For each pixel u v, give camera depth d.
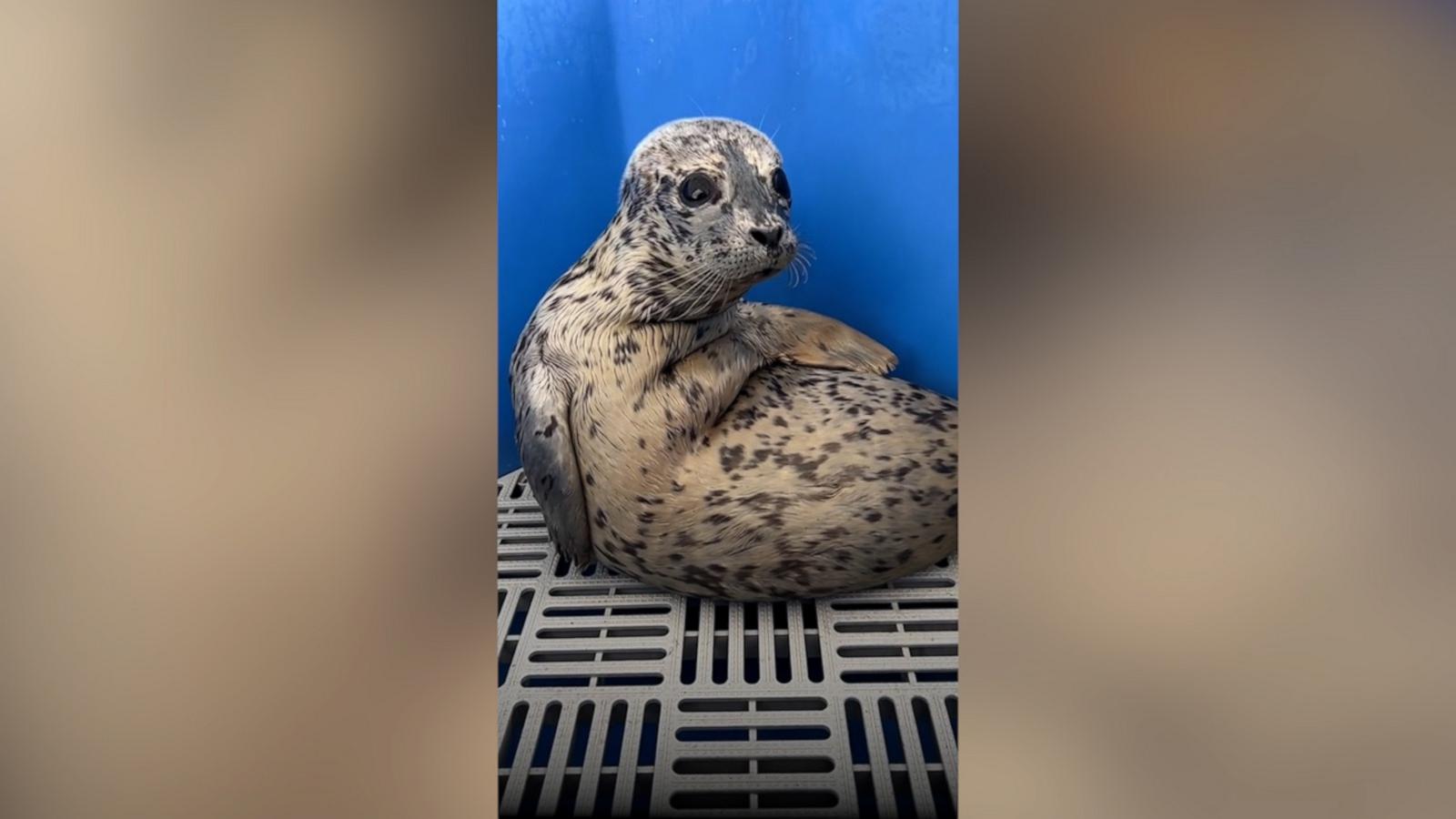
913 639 0.83
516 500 0.85
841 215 0.82
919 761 0.80
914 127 0.81
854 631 0.83
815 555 0.81
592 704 0.81
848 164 0.81
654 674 0.82
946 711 0.81
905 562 0.82
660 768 0.79
